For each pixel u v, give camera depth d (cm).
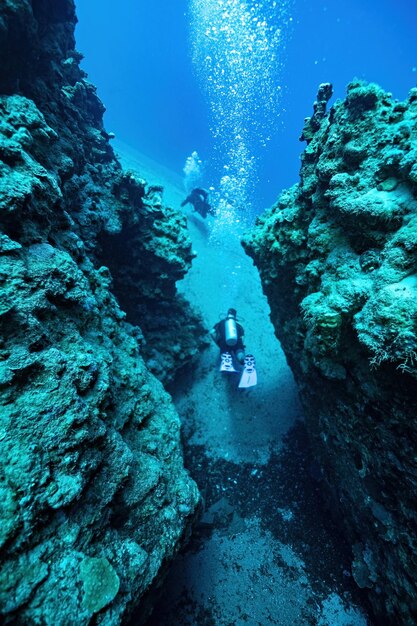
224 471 393
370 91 238
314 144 308
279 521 344
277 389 495
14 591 114
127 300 434
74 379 172
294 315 329
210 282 705
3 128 218
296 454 410
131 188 398
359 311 192
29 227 201
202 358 536
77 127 389
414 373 155
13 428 138
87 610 123
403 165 194
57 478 138
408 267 178
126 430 213
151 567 162
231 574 303
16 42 238
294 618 279
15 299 166
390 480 213
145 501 182
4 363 150
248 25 1401
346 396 241
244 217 1114
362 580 263
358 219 212
